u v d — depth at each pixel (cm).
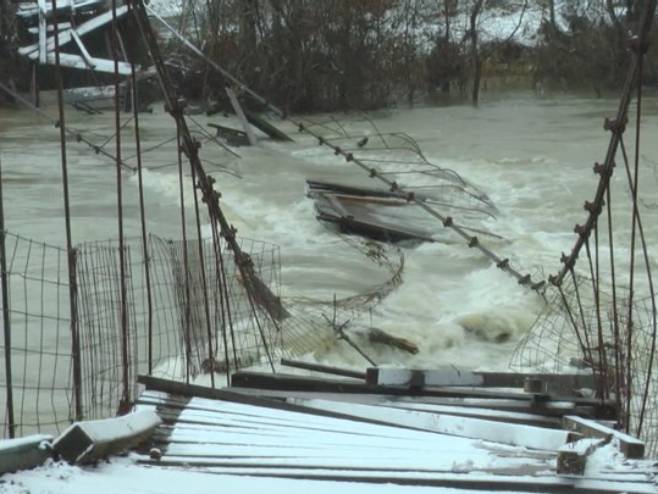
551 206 1939
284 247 1580
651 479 424
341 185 1998
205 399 577
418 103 4278
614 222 1755
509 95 4459
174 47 3931
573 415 649
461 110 3959
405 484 427
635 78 605
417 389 712
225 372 872
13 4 4269
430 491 413
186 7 4169
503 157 2581
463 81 4397
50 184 2186
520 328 1135
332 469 448
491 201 1997
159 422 511
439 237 1633
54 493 392
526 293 1263
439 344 1088
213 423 531
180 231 1673
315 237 1659
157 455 468
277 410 561
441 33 4409
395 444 498
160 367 892
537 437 543
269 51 3844
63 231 1670
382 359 1055
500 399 685
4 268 561
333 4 3884
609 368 745
